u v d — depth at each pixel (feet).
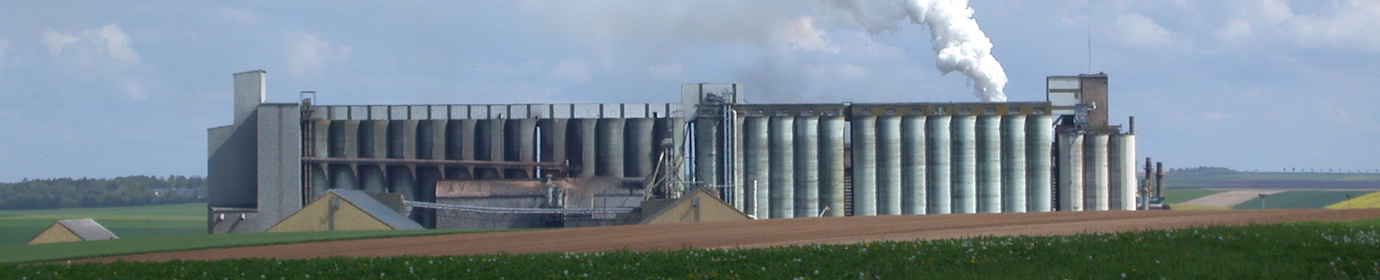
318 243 214.48
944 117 382.22
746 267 134.82
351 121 378.12
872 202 379.76
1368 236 145.69
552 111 383.86
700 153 378.12
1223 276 115.75
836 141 379.76
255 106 379.76
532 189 360.07
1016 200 382.22
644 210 331.57
